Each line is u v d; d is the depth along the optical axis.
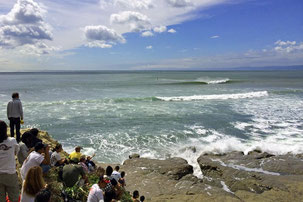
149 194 8.25
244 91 36.25
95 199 4.41
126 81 63.38
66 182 5.59
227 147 12.91
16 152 4.40
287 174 9.81
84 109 22.45
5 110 21.36
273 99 27.81
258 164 10.65
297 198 7.77
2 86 47.47
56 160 6.66
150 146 13.43
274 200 7.68
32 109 22.16
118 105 24.59
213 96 29.45
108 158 12.00
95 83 55.75
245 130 16.00
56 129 16.11
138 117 19.41
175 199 7.67
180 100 27.80
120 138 14.56
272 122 17.78
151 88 42.25
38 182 3.69
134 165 10.63
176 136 14.92
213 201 7.53
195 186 8.69
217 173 10.05
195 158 11.96
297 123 17.48
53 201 5.14
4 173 4.14
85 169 7.17
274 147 12.69
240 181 8.98
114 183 6.04
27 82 61.53
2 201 4.16
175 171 10.03
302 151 12.26
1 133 4.08
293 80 60.97
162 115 20.12
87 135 15.02
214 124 17.41
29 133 5.89
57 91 37.81
